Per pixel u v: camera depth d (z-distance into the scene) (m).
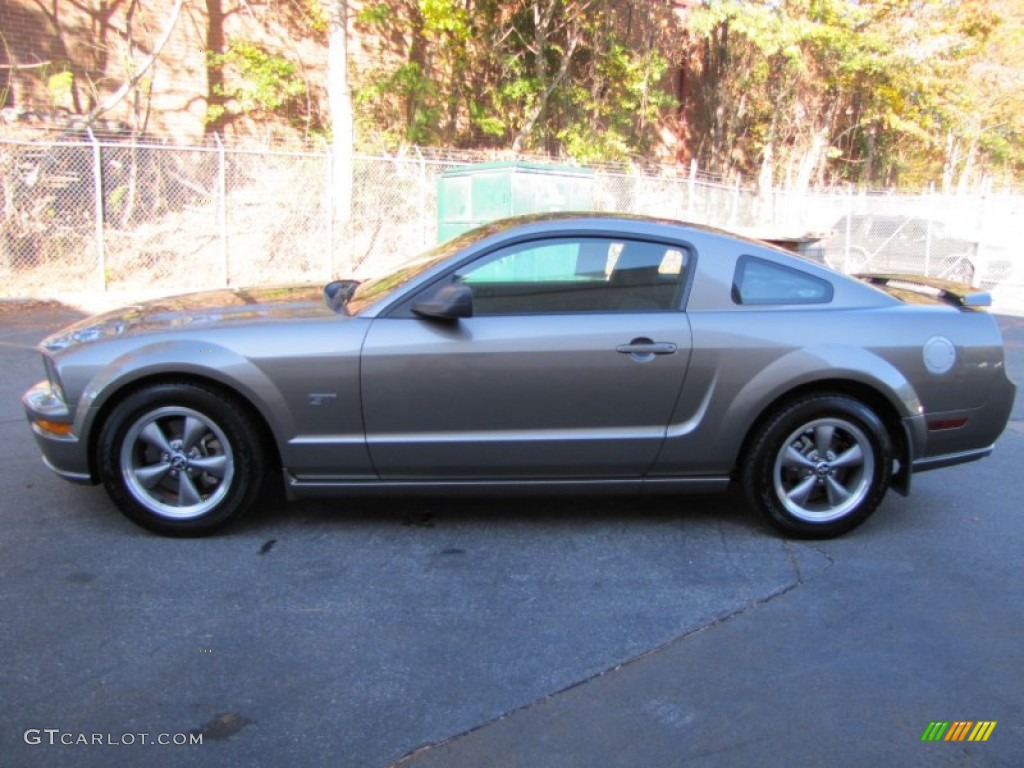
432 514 4.70
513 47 18.23
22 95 13.70
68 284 11.38
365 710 2.91
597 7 18.44
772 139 23.12
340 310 4.34
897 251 19.19
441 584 3.86
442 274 4.18
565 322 4.16
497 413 4.15
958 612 3.72
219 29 15.65
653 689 3.08
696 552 4.30
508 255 4.22
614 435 4.23
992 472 5.82
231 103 15.81
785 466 4.38
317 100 16.78
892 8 20.88
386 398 4.09
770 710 2.97
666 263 4.32
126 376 3.99
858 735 2.84
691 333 4.19
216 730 2.78
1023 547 4.46
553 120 19.20
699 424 4.25
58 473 4.19
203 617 3.49
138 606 3.56
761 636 3.47
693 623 3.57
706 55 23.61
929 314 4.42
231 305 4.56
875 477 4.39
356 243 13.86
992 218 18.28
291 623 3.47
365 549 4.21
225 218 12.28
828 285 4.44
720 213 19.05
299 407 4.06
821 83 22.17
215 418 4.11
